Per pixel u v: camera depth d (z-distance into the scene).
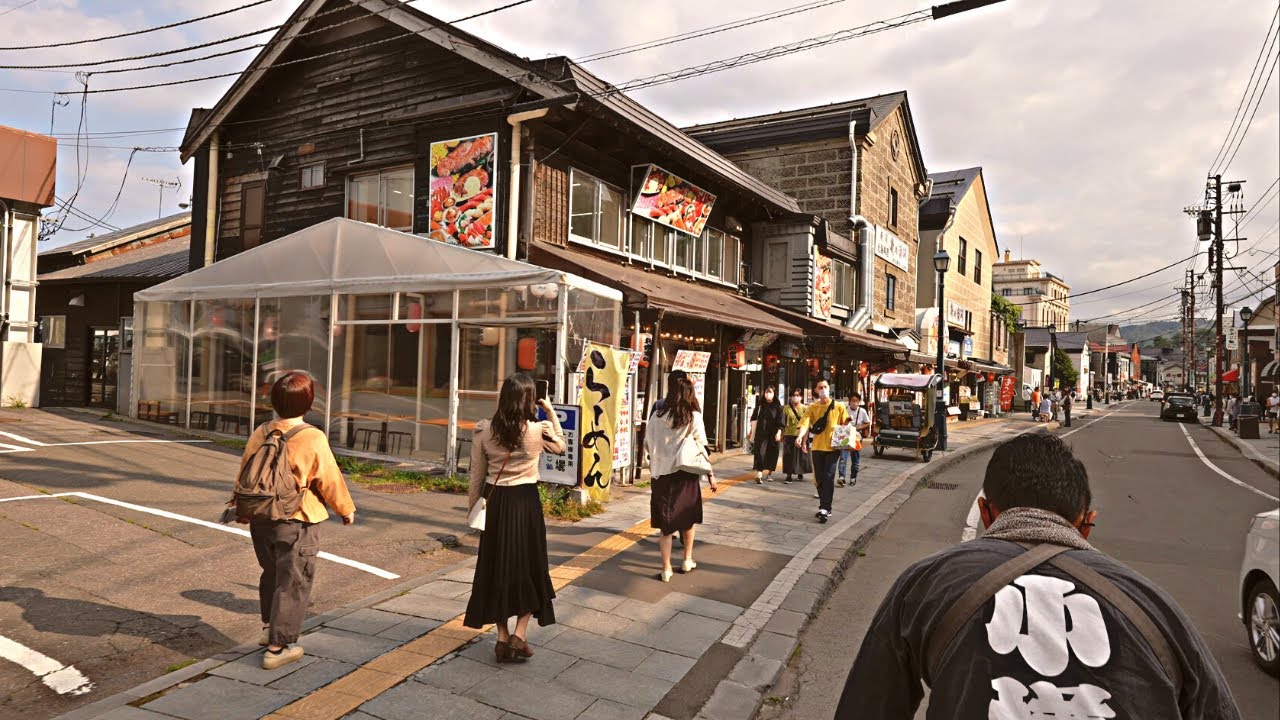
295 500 4.02
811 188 21.73
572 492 8.73
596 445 8.79
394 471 10.02
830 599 6.17
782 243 18.75
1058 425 32.44
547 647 4.57
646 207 13.88
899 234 25.34
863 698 1.61
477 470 4.36
